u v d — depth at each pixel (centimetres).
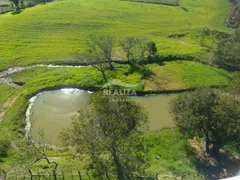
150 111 6488
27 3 12912
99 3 12419
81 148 3731
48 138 5638
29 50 8988
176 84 7369
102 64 7900
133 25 10856
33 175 4253
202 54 8706
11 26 10381
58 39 9662
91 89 7188
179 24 11100
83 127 3800
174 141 5288
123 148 4038
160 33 10350
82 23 10712
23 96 6831
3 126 5838
